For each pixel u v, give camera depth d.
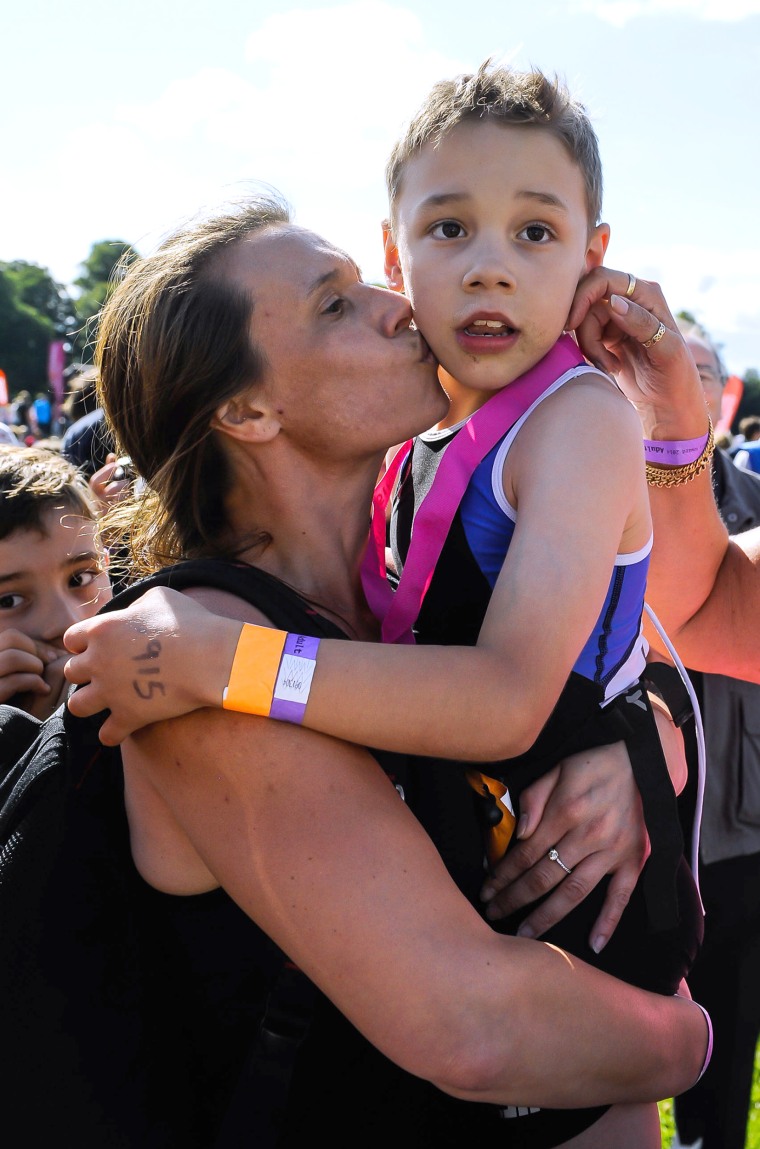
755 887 2.85
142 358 1.51
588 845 1.48
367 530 1.63
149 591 1.36
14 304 73.12
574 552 1.35
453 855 1.40
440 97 1.64
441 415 1.56
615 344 1.91
